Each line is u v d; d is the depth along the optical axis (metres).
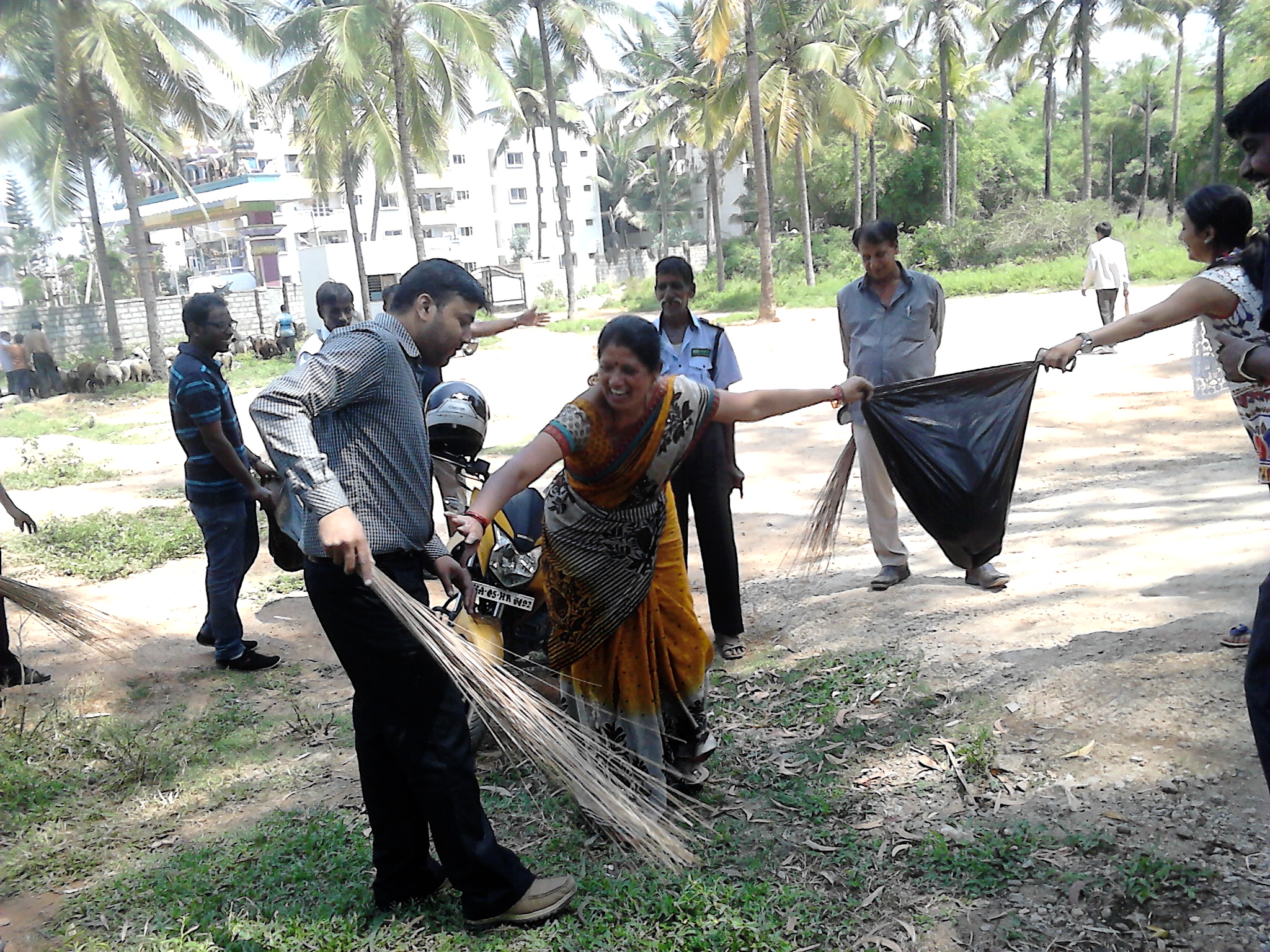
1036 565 6.05
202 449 5.50
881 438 4.89
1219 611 4.75
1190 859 3.15
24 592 4.54
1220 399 11.02
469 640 3.38
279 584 7.44
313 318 35.75
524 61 47.44
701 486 5.12
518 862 3.25
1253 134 2.79
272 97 30.95
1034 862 3.23
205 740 4.88
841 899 3.20
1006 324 22.03
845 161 49.38
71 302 32.91
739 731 4.46
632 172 70.00
